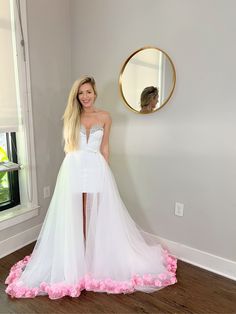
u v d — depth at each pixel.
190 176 2.04
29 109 2.22
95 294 1.79
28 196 2.36
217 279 1.96
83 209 1.94
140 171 2.30
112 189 1.96
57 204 1.92
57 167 2.59
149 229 2.36
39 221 2.51
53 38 2.33
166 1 1.90
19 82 2.11
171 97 2.01
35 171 2.37
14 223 2.25
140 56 2.08
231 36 1.70
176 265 2.11
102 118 1.94
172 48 1.93
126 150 2.34
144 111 2.14
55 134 2.51
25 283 1.82
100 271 1.88
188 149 2.01
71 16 2.42
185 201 2.11
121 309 1.67
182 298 1.77
